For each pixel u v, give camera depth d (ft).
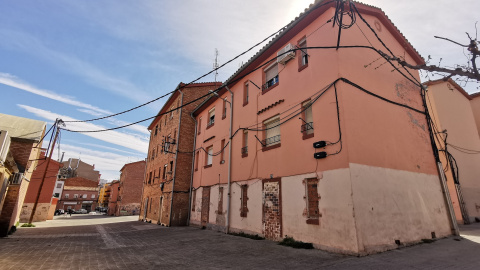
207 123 58.59
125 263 21.20
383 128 28.73
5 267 19.11
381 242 23.30
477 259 19.45
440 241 27.71
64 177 213.87
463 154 50.11
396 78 33.96
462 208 44.98
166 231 47.57
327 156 26.22
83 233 46.37
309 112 30.81
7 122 42.50
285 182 31.68
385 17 34.60
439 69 13.05
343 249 22.68
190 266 19.93
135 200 142.61
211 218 48.73
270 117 36.94
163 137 77.25
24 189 51.60
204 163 56.24
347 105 25.93
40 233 45.47
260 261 21.04
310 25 32.78
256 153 38.81
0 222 37.91
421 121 35.27
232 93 49.19
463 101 56.85
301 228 27.96
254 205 36.99
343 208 23.38
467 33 12.04
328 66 28.55
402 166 29.04
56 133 47.52
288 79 34.81
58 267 19.67
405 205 27.20
